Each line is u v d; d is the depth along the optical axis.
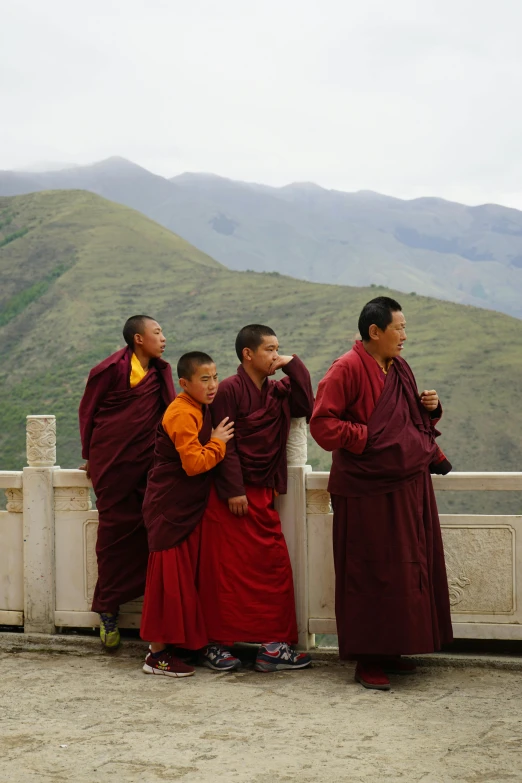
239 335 4.60
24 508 5.09
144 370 4.86
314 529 4.74
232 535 4.47
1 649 4.98
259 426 4.51
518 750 3.30
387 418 4.15
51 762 3.22
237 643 4.86
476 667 4.50
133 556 4.77
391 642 4.07
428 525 4.19
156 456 4.50
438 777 3.04
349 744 3.38
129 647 4.92
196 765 3.17
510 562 4.54
